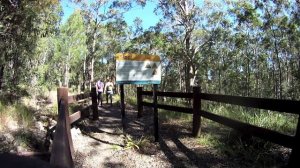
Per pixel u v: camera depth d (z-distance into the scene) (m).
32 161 1.50
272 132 4.36
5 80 10.85
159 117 10.40
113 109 15.25
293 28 40.56
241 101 5.42
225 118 6.06
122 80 7.67
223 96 6.27
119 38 52.72
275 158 5.58
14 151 5.76
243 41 44.81
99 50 54.81
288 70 53.31
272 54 52.78
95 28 45.31
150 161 6.08
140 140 7.06
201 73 57.22
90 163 5.95
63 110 5.34
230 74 56.41
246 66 55.19
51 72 15.97
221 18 34.50
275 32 45.06
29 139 6.55
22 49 10.62
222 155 6.11
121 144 7.22
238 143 6.32
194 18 32.94
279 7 37.75
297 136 3.74
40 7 10.16
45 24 11.11
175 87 66.88
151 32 34.91
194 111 7.60
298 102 3.81
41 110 10.71
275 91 52.91
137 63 7.77
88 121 10.41
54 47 19.55
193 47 35.59
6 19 9.85
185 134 7.89
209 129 8.16
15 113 7.87
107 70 68.88
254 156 5.75
